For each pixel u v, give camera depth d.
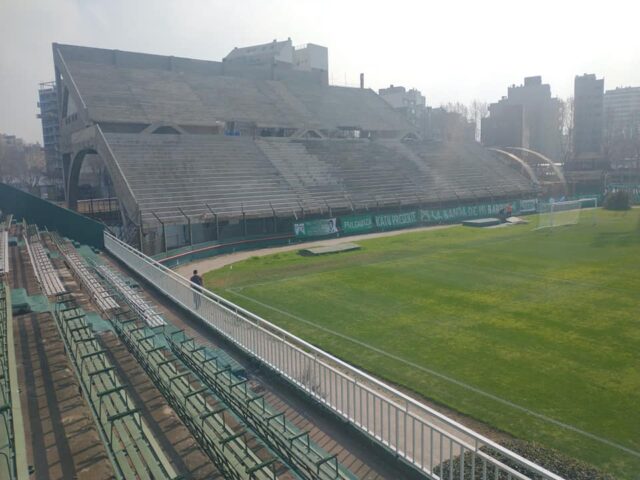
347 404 10.07
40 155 142.88
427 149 66.38
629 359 14.60
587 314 19.16
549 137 131.75
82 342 10.79
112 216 54.75
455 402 12.13
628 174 80.19
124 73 56.94
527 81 132.62
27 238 26.39
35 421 8.45
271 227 42.34
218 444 7.89
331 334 17.52
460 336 16.92
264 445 8.70
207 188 42.53
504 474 8.27
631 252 32.25
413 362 14.73
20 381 9.96
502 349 15.62
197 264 33.59
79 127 51.94
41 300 15.73
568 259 30.47
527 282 24.73
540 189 64.94
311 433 10.16
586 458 9.66
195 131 53.00
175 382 9.95
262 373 13.09
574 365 14.26
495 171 65.88
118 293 17.83
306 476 7.94
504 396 12.40
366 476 8.77
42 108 119.31
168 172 42.84
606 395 12.34
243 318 14.02
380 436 9.32
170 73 60.62
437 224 51.41
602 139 123.94
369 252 35.31
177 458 7.98
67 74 52.06
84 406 8.92
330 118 65.25
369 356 15.31
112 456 7.03
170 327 16.05
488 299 21.64
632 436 10.41
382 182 54.16
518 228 46.12
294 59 120.56
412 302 21.47
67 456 7.44
